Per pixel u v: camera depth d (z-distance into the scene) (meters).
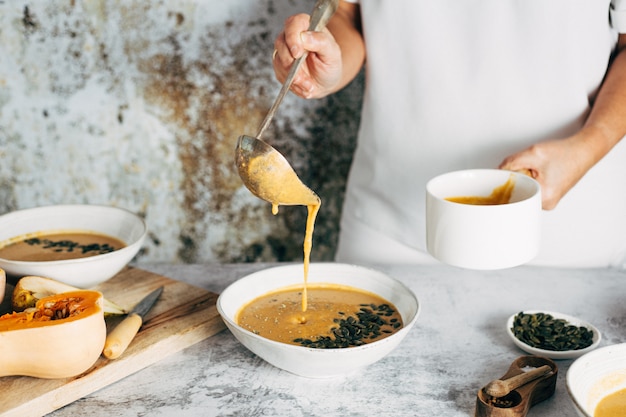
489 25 1.33
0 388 0.92
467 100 1.39
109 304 1.11
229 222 2.09
